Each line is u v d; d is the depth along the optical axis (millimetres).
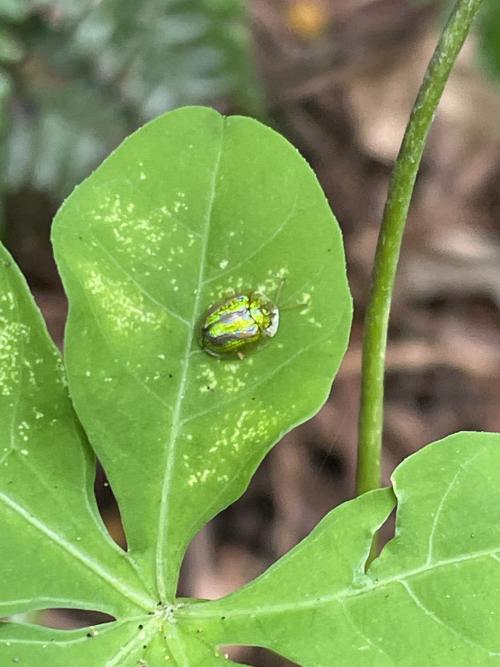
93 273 53
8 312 52
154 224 54
